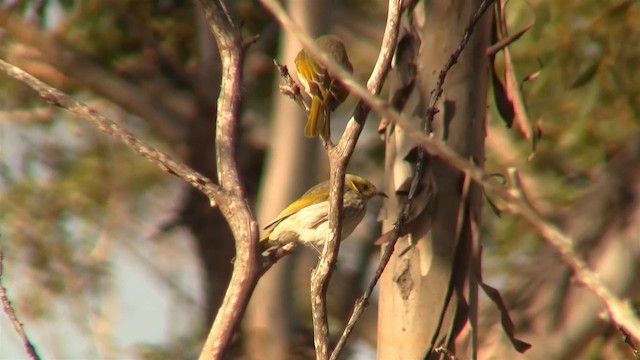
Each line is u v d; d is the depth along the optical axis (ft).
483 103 22.65
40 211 54.54
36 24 52.01
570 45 42.01
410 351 21.39
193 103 55.06
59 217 55.26
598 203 27.96
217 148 17.37
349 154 15.65
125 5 53.21
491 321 26.53
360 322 51.55
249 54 55.93
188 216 57.00
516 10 34.09
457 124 22.27
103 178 57.72
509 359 25.70
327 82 22.50
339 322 52.80
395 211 22.17
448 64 17.20
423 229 21.63
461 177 21.80
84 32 54.90
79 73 52.70
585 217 27.96
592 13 41.75
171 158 16.75
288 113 42.27
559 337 26.22
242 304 16.52
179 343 48.75
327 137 22.04
